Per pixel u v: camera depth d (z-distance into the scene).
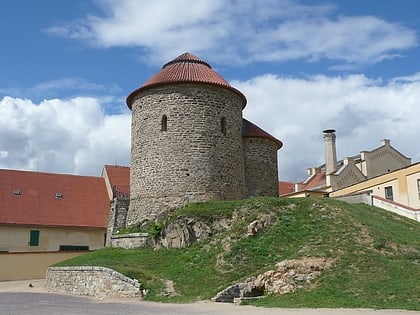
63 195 46.47
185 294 21.83
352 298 18.47
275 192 38.12
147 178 33.31
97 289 24.44
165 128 33.44
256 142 37.47
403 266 20.81
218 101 34.28
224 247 25.41
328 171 58.78
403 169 39.56
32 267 38.16
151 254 28.47
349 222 25.70
